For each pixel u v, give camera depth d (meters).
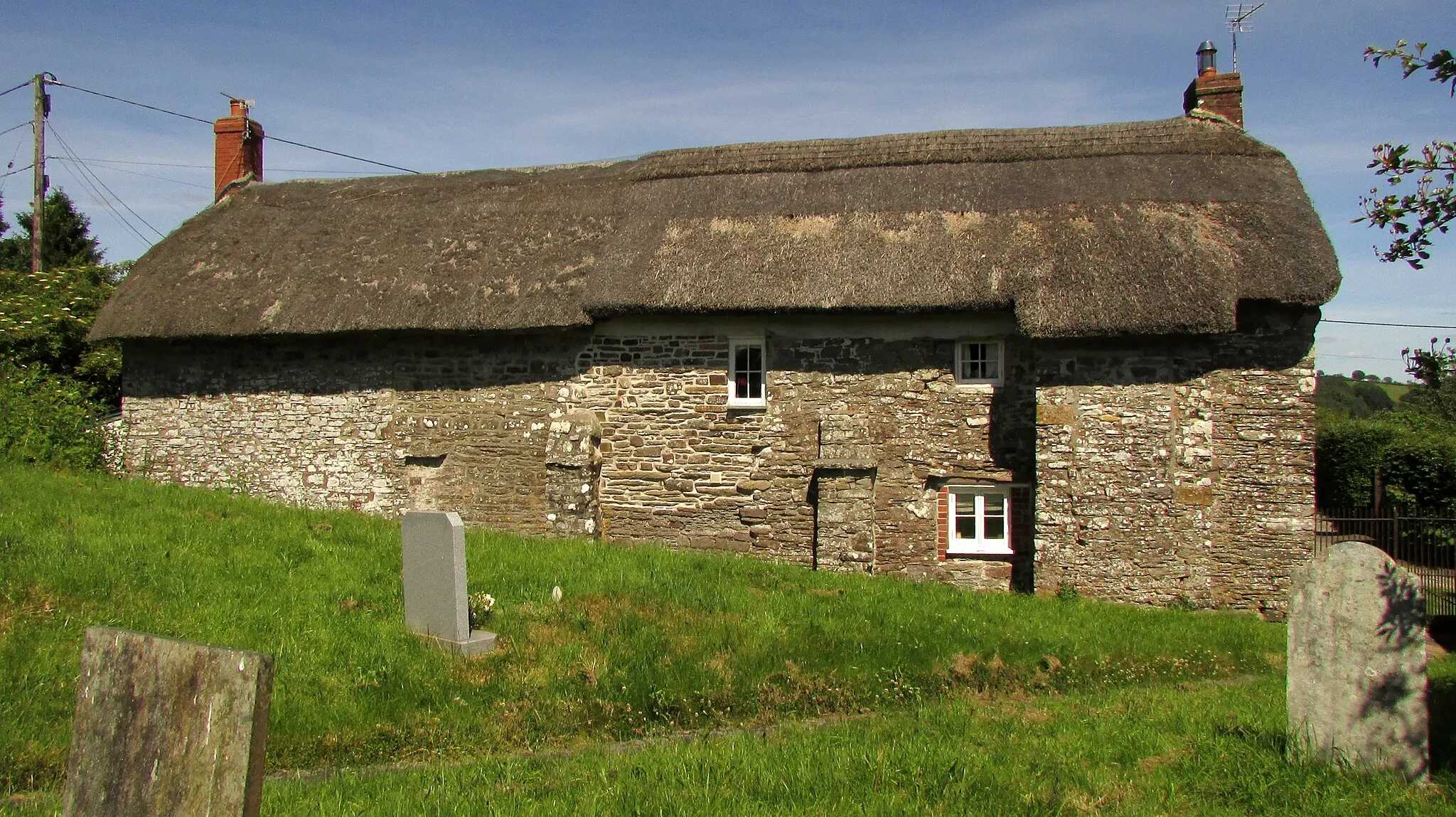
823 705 8.77
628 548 13.67
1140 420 13.20
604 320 15.05
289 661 8.13
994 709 8.30
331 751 7.22
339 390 16.22
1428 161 6.35
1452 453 19.20
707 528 14.85
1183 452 13.13
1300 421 13.12
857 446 14.06
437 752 7.36
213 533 11.24
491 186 17.58
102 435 17.06
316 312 15.65
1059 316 12.88
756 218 15.21
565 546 13.20
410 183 18.64
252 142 20.17
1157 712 7.84
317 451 16.30
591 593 10.46
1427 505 19.25
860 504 13.98
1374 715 6.26
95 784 4.24
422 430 15.84
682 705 8.42
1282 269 12.98
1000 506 14.24
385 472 15.96
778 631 9.97
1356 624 6.33
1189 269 12.94
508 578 10.79
